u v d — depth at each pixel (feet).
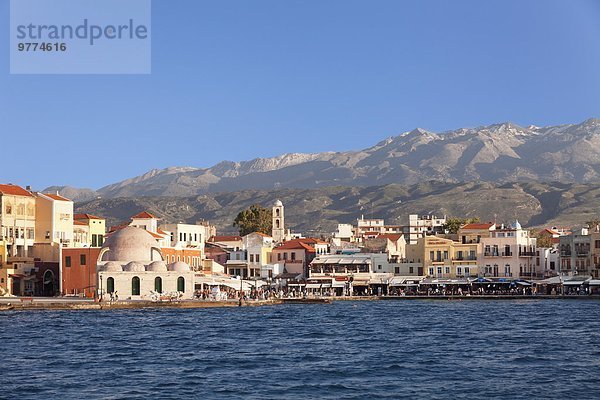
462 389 250.78
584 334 395.34
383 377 271.90
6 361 308.19
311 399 237.45
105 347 350.84
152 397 240.12
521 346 347.97
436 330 424.46
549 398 237.04
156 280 633.61
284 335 402.11
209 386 256.73
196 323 469.98
